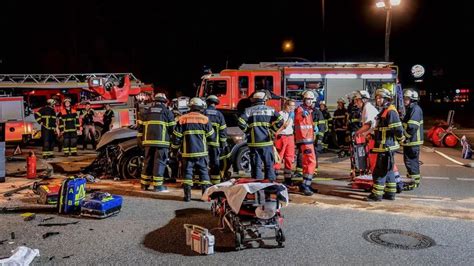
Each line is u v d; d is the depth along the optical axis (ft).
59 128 43.52
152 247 17.25
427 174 32.99
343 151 42.75
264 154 24.43
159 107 26.55
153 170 26.61
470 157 41.04
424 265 15.51
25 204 23.58
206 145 24.82
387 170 24.02
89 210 21.04
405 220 20.76
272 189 17.30
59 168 36.04
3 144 29.84
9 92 56.29
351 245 17.44
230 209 17.78
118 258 16.14
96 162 32.53
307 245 17.46
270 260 15.96
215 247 17.22
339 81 50.24
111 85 57.72
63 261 15.84
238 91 50.01
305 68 49.85
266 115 24.57
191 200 24.54
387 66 51.55
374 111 25.57
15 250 15.96
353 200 24.62
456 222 20.47
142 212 22.11
